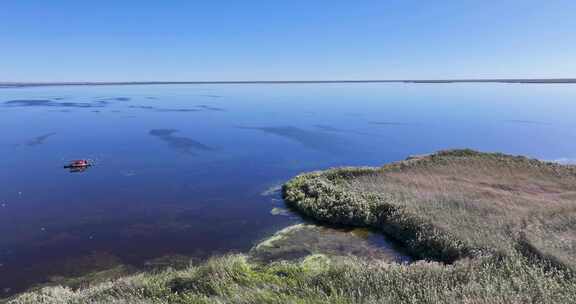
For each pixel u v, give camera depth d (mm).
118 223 19766
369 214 17453
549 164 26266
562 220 14586
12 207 22594
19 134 52594
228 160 37562
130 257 15586
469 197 18812
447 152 29750
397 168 26000
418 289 7758
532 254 10930
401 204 17781
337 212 18234
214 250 16047
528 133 60938
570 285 8359
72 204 23188
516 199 18297
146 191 26078
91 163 35250
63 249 16484
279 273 10453
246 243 16625
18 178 29750
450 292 7598
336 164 37656
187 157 38719
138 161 36500
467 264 10008
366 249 14742
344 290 8102
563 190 20406
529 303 7070
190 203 23141
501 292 7383
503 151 47688
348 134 57969
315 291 8008
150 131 57875
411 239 14719
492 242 12531
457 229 14227
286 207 21422
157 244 16859
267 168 34219
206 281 9211
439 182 21906
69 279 13727
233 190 26109
